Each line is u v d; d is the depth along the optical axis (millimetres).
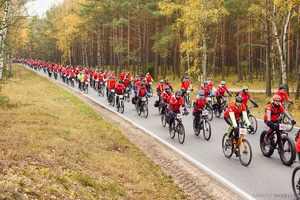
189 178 8234
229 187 7402
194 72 32312
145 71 45531
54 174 6254
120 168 8531
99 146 10398
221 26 40344
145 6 40062
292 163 8594
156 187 7605
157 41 41062
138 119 16453
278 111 9383
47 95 23688
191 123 15148
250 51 43188
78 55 82500
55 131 11078
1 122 11570
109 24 45531
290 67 43219
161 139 12219
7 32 15789
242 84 41281
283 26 25094
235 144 9289
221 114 17688
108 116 17453
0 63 17500
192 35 34781
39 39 92750
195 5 29844
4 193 4684
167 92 14383
